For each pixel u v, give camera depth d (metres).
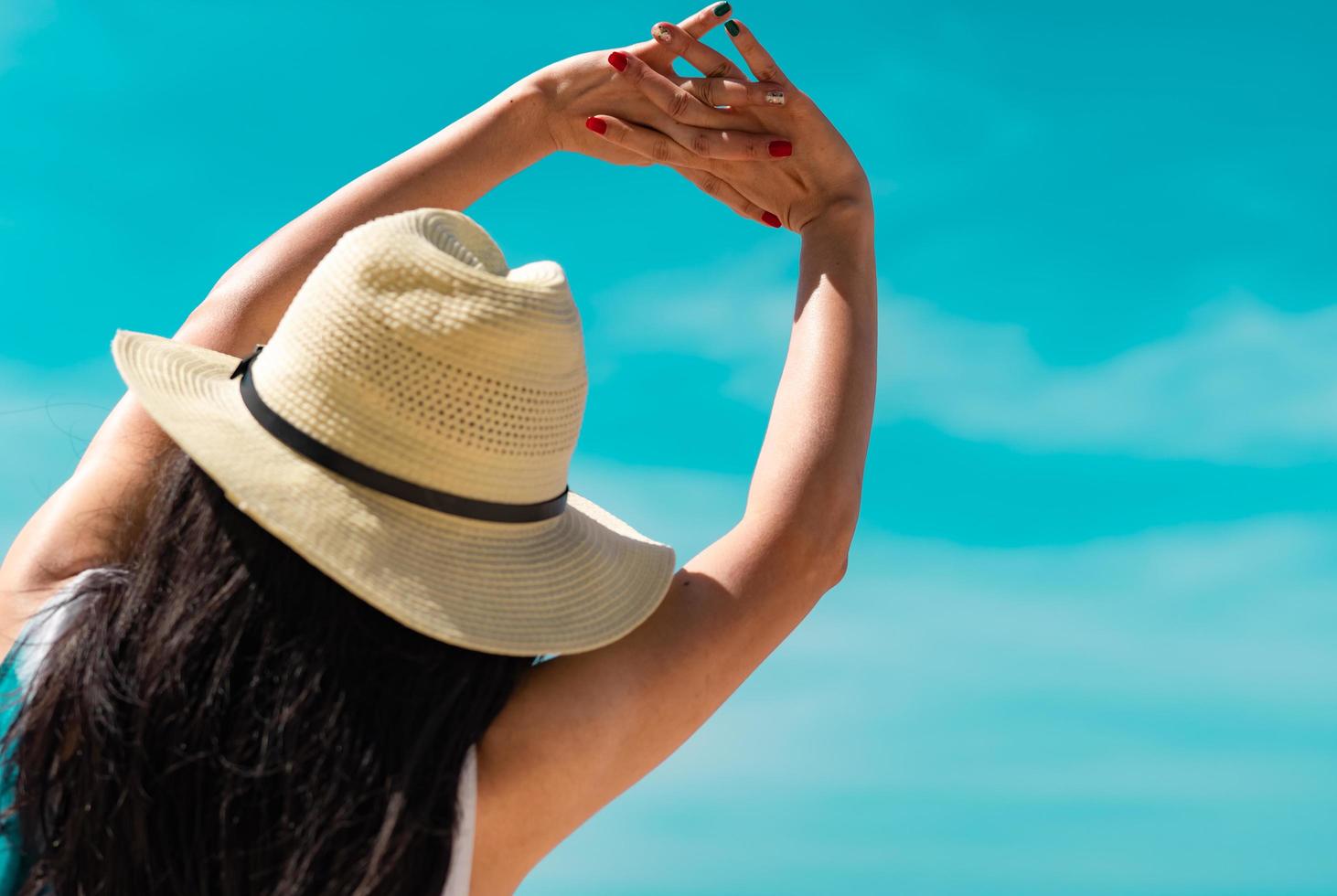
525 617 1.33
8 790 1.26
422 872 1.24
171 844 1.22
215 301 1.72
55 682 1.25
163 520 1.29
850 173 2.09
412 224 1.39
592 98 2.13
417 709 1.25
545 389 1.38
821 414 1.62
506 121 2.10
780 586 1.50
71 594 1.31
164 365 1.44
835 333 1.74
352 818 1.21
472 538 1.35
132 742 1.22
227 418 1.35
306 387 1.33
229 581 1.25
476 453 1.34
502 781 1.32
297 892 1.20
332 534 1.27
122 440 1.51
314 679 1.23
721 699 1.48
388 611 1.24
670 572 1.47
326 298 1.35
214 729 1.22
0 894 1.25
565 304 1.42
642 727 1.41
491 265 1.46
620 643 1.41
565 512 1.49
